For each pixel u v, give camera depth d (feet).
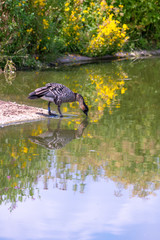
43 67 50.34
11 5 46.03
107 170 17.61
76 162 18.60
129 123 25.77
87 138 22.40
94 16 59.21
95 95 35.04
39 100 32.73
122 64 54.49
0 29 46.78
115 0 62.54
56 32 55.36
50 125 25.25
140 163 18.38
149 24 68.28
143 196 15.25
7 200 14.98
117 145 21.12
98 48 57.36
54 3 53.57
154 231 12.69
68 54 56.08
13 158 19.01
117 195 15.14
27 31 48.06
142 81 42.27
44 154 19.66
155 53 66.03
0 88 36.60
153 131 23.86
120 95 35.24
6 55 46.65
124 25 58.59
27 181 16.49
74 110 29.73
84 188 15.80
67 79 42.34
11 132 23.44
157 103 31.99
